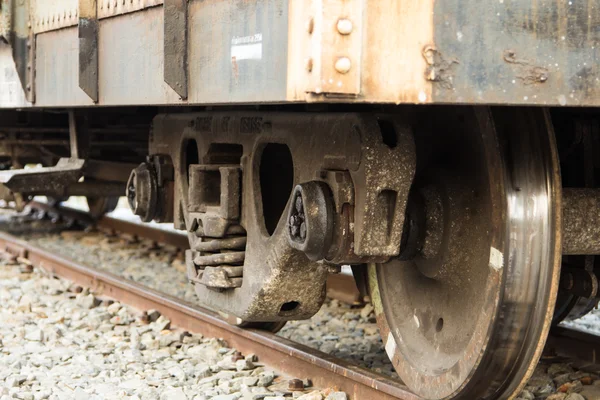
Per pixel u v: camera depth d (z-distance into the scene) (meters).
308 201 4.58
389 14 3.32
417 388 4.91
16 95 7.41
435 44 3.36
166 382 5.89
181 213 6.59
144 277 10.13
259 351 6.37
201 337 7.07
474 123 4.64
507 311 4.17
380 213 4.49
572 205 4.53
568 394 5.44
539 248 4.13
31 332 7.20
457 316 4.88
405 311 5.37
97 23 5.75
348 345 6.90
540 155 4.14
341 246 4.56
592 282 4.80
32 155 11.57
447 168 4.84
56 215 15.30
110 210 14.09
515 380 4.36
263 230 5.55
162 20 4.84
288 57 3.54
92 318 7.75
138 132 10.16
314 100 3.33
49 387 5.80
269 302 5.52
